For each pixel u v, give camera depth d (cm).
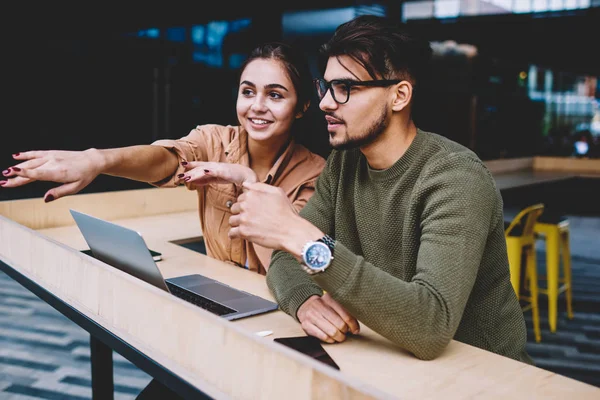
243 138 188
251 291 148
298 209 178
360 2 557
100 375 164
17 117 1037
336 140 122
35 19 812
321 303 117
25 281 150
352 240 143
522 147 1336
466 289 104
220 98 1027
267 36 612
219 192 180
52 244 138
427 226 110
